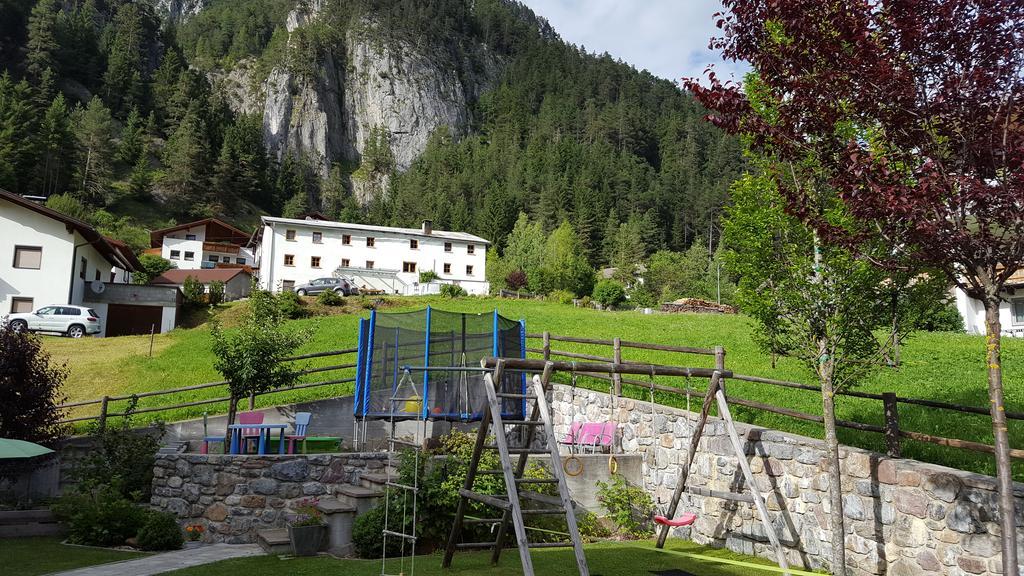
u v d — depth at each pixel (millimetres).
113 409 17078
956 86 5293
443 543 10109
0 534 10930
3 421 12867
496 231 121062
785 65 6469
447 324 12641
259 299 38312
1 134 90875
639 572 8305
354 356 23094
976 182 5031
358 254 58969
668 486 11344
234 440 12477
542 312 39594
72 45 135375
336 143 199375
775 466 9234
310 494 11070
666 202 139625
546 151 167000
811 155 6777
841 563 7477
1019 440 8500
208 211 111875
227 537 10820
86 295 36812
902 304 7801
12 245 33656
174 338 30062
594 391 14086
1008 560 4754
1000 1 5211
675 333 27750
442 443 12312
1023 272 26312
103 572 8250
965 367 15758
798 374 16078
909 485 7352
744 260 8461
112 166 113062
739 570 8422
